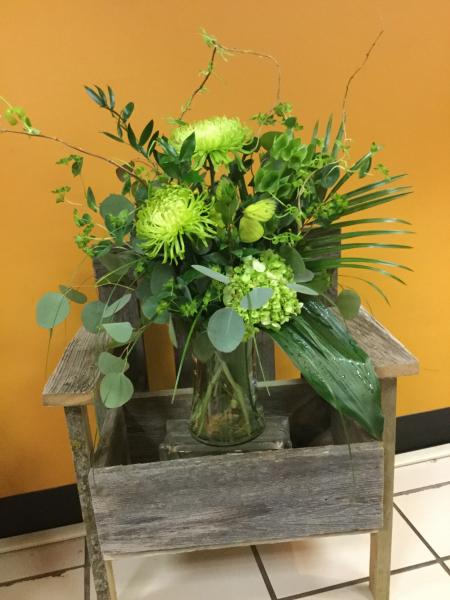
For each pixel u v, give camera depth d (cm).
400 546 101
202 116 95
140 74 91
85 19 87
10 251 95
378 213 107
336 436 94
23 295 98
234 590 94
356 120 101
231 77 94
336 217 66
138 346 98
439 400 126
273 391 97
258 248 65
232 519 72
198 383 77
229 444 79
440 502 111
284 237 61
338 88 99
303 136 100
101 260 70
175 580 97
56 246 97
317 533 74
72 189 94
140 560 102
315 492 72
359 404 62
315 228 70
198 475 70
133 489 70
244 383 76
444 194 110
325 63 97
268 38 94
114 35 89
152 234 57
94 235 96
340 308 72
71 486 113
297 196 64
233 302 61
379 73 100
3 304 98
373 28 97
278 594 93
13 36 86
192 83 93
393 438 77
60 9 86
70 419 71
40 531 111
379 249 110
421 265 113
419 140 105
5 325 99
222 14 92
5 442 107
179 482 70
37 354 102
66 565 103
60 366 75
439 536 103
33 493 111
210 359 73
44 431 108
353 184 104
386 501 81
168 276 63
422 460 124
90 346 81
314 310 70
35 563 104
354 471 71
